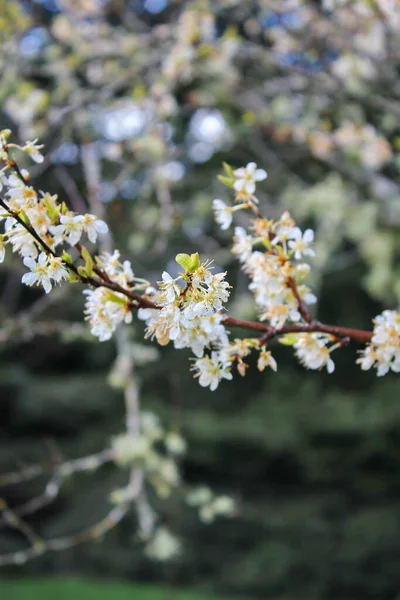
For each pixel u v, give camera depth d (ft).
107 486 29.94
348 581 28.43
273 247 4.94
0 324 12.13
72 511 30.01
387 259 14.43
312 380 33.01
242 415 31.63
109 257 4.41
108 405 32.14
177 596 25.58
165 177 12.63
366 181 14.19
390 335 4.68
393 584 28.14
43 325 10.21
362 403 30.96
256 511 29.96
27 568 28.86
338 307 32.30
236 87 13.62
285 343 4.88
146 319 4.38
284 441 30.12
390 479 30.83
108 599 24.17
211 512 9.62
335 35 12.44
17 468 30.58
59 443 31.91
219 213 4.97
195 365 4.54
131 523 28.86
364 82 12.39
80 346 34.06
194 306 3.70
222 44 12.29
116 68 12.75
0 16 11.89
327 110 13.74
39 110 11.80
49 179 14.56
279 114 13.39
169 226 12.94
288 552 28.96
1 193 4.35
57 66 12.51
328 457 30.66
